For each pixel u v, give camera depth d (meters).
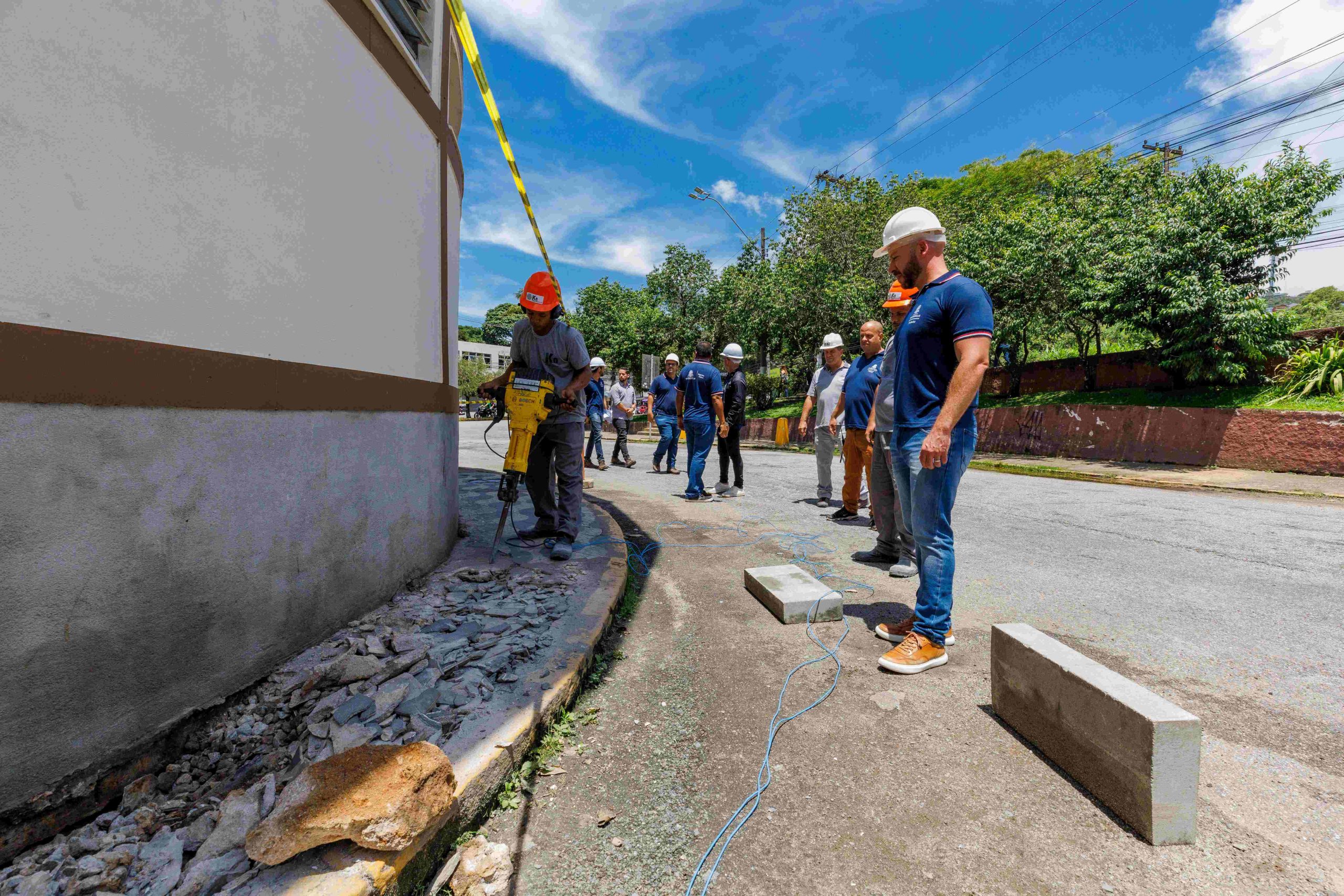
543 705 2.19
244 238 2.05
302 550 2.37
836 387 6.56
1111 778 1.76
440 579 3.38
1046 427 13.41
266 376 2.16
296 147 2.28
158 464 1.79
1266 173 10.96
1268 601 3.53
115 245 1.64
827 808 1.84
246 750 1.90
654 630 3.25
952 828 1.73
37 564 1.51
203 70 1.89
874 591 3.83
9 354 1.42
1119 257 12.30
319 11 2.41
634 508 6.74
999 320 15.70
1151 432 11.23
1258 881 1.50
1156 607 3.43
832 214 21.27
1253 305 10.64
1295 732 2.14
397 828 1.46
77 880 1.41
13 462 1.45
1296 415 9.26
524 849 1.71
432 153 3.51
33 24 1.44
